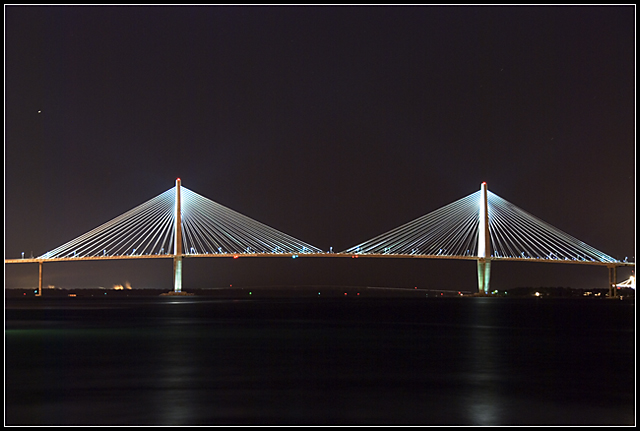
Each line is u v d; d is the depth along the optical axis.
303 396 22.14
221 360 31.06
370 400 21.59
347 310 87.81
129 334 45.22
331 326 53.78
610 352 34.84
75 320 61.75
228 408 20.33
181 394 22.45
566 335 45.41
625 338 43.09
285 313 77.69
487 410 20.30
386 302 135.25
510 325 56.00
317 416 19.34
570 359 31.94
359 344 38.41
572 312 82.50
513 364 30.00
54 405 20.78
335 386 24.02
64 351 34.75
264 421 18.75
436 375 26.66
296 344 38.34
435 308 96.62
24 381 25.14
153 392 22.83
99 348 36.16
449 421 18.92
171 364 29.69
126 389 23.41
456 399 21.84
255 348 36.16
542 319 65.62
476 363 30.30
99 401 21.39
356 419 19.05
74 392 22.91
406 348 36.34
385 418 19.20
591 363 30.52
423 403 21.20
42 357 32.22
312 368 28.44
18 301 136.50
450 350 35.41
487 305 113.25
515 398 22.09
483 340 41.28
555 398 22.14
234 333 46.16
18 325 54.41
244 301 140.62
